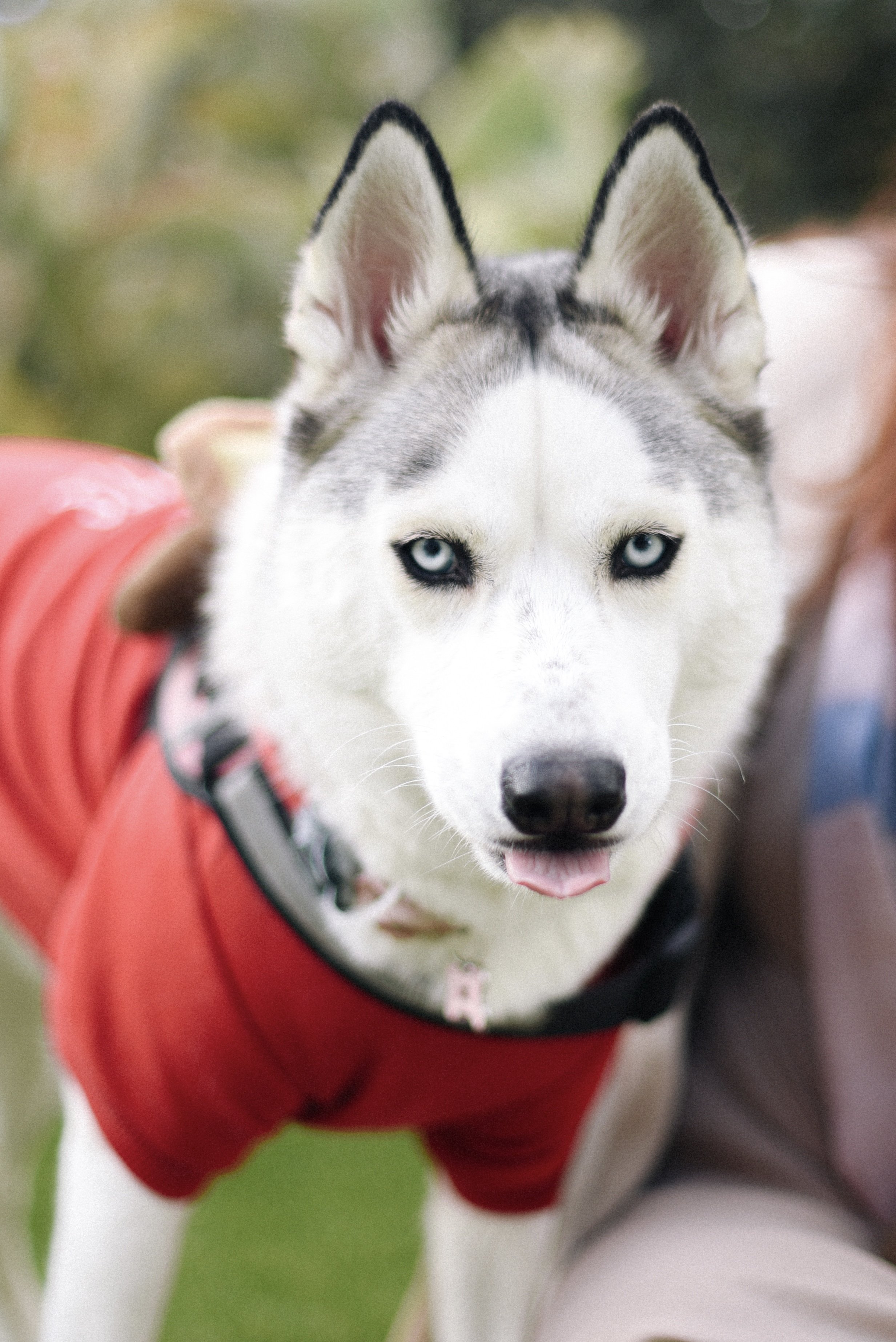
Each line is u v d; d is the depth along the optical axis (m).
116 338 4.85
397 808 1.36
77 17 5.34
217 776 1.39
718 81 10.03
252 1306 2.22
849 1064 1.50
